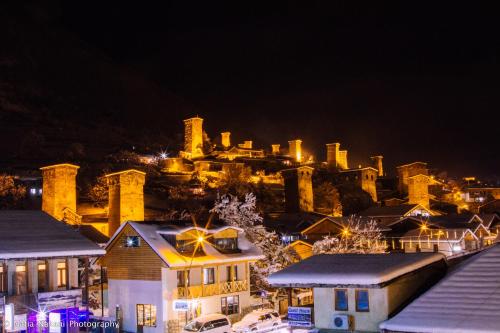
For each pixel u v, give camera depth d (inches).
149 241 1535.4
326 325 896.9
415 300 789.2
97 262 1644.9
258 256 1763.0
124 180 2920.8
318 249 2170.3
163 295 1497.3
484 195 5246.1
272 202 4207.7
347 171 4845.0
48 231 1425.9
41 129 5856.3
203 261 1565.0
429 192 4830.2
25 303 1272.1
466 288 782.5
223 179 4377.5
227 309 1648.6
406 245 2390.5
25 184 3782.0
